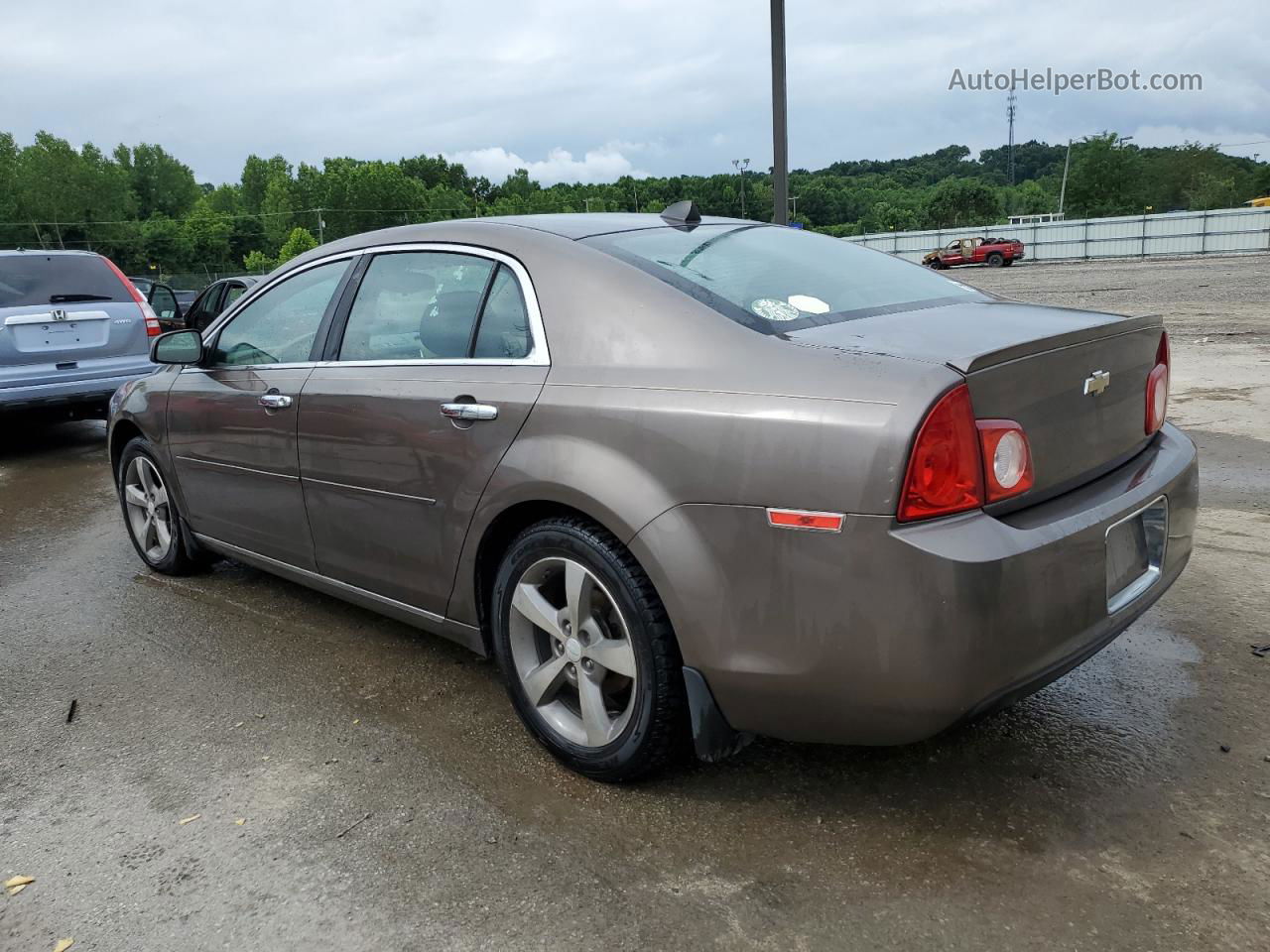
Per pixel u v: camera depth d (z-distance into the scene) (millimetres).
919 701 2121
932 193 124750
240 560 4168
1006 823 2461
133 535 4918
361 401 3186
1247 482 5539
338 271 3547
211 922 2225
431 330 3092
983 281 29422
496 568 2969
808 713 2283
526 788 2723
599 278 2688
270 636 3934
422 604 3176
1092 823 2447
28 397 7926
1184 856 2301
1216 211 41344
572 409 2559
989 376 2164
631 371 2516
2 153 146500
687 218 3297
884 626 2100
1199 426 7059
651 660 2461
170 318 13680
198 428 4055
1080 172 92188
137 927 2219
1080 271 32750
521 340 2803
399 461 3061
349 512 3330
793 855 2369
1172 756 2744
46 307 8008
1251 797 2529
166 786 2818
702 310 2508
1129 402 2662
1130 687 3164
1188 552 2832
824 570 2146
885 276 3088
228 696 3400
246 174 193000
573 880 2309
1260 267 28031
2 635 4098
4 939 2199
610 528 2449
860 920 2127
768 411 2225
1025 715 3016
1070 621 2246
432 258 3184
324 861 2426
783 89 9398
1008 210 123000
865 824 2482
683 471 2328
